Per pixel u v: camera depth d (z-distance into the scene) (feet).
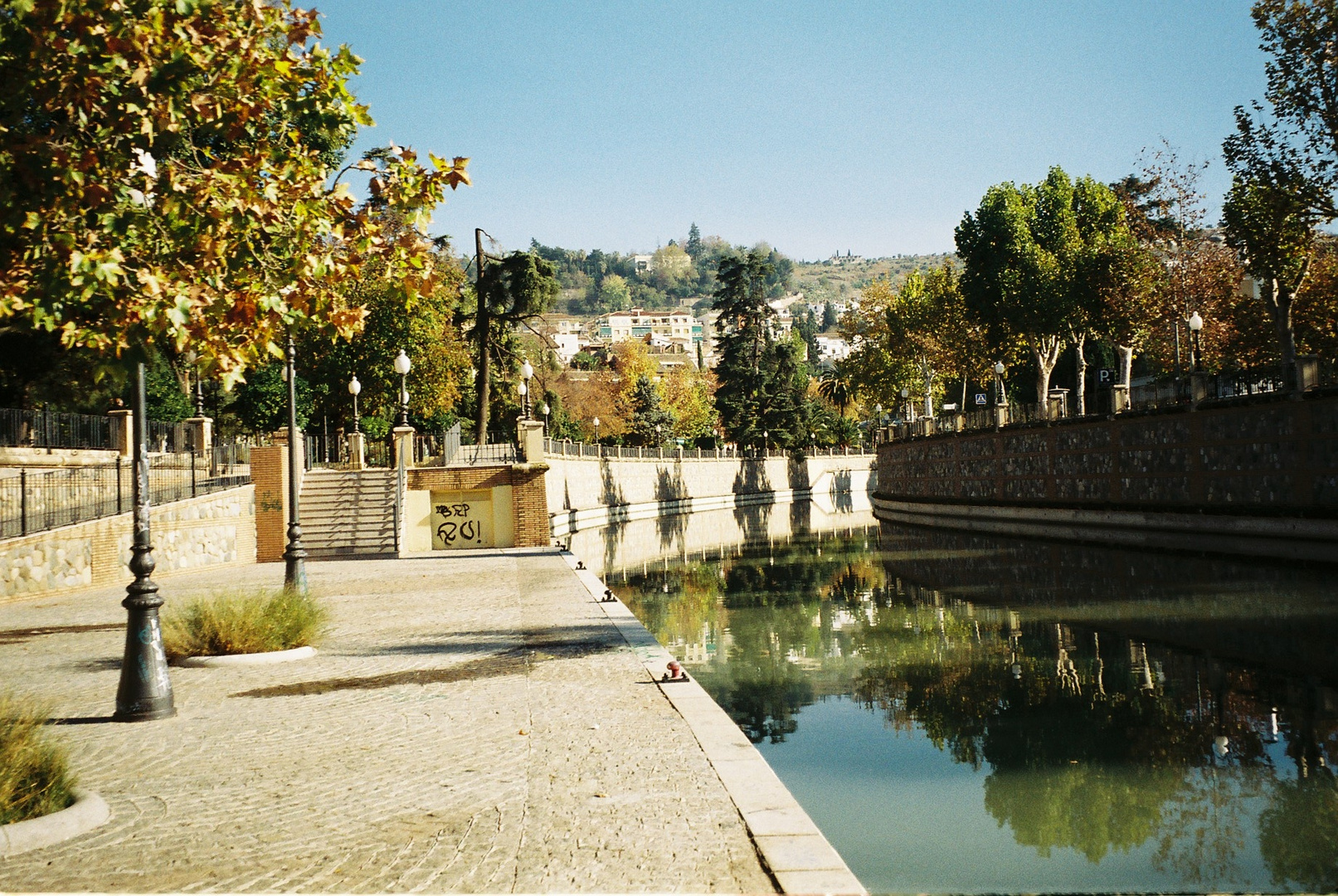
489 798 24.18
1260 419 111.04
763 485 338.13
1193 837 32.32
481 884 18.66
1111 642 66.85
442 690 38.04
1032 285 187.93
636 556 151.64
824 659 65.67
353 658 46.29
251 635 46.47
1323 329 150.51
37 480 88.07
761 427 338.13
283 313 34.68
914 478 242.17
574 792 24.48
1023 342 199.00
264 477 117.50
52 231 28.63
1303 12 104.17
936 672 60.13
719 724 31.32
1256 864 29.91
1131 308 169.89
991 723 47.65
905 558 132.67
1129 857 30.58
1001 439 188.24
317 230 34.73
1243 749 42.29
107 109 29.96
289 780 26.27
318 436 164.04
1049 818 34.42
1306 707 48.57
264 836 21.76
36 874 19.70
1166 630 69.77
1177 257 165.37
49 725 33.63
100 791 25.67
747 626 80.23
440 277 38.19
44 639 56.39
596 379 371.35
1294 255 113.29
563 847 20.62
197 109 31.14
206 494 105.81
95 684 41.37
